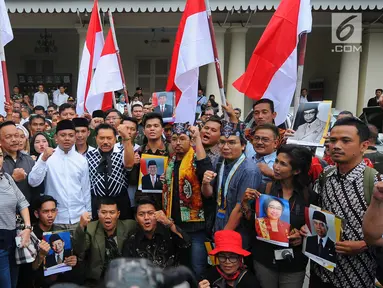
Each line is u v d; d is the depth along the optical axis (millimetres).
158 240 3945
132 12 12656
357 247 2766
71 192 4305
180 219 4137
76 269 4027
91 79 6844
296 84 4766
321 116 4234
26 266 4070
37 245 3807
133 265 1252
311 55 17844
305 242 3092
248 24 13438
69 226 4273
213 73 13812
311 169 3680
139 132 6270
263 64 4754
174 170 4207
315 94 17703
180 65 4895
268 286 3361
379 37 13594
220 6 11742
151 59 18391
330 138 2924
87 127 5059
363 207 2779
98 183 4465
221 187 3873
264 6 11734
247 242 3631
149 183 4418
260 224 3285
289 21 4664
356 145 2818
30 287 4094
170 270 1384
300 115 4340
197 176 4059
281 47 4684
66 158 4367
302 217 3186
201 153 3980
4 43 5719
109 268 1251
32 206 4082
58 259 3855
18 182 4215
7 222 3625
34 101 15844
